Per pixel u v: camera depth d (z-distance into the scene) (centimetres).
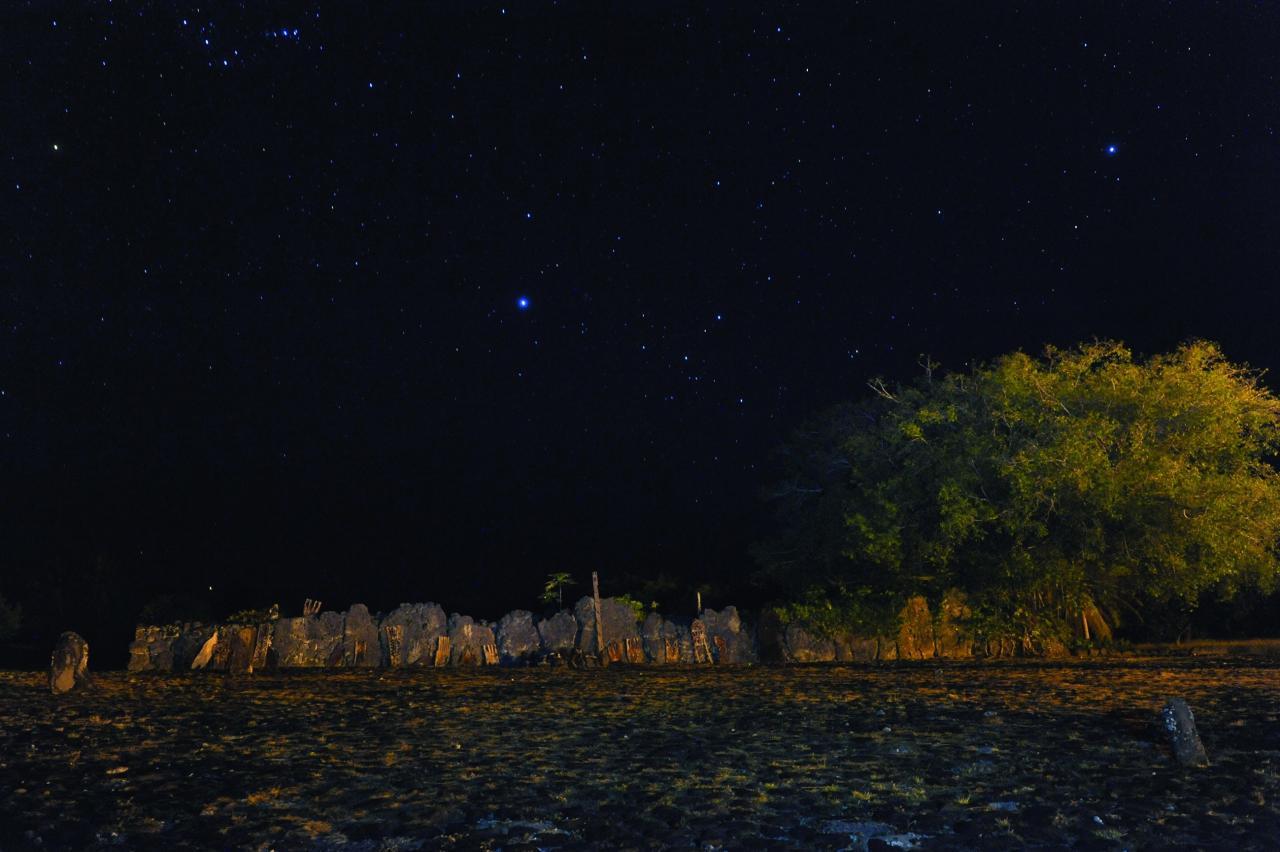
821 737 1196
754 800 895
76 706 1522
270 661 2156
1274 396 2216
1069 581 2231
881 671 1962
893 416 2372
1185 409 2184
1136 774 972
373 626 2244
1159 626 2664
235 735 1252
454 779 989
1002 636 2288
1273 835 769
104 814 866
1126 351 2234
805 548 2477
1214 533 2100
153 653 2133
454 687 1762
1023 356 2266
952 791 917
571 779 985
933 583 2341
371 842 784
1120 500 2112
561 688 1731
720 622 2288
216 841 788
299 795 929
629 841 777
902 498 2272
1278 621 2862
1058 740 1150
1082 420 2177
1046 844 759
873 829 805
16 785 977
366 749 1154
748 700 1535
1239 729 1197
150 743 1198
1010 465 2153
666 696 1603
